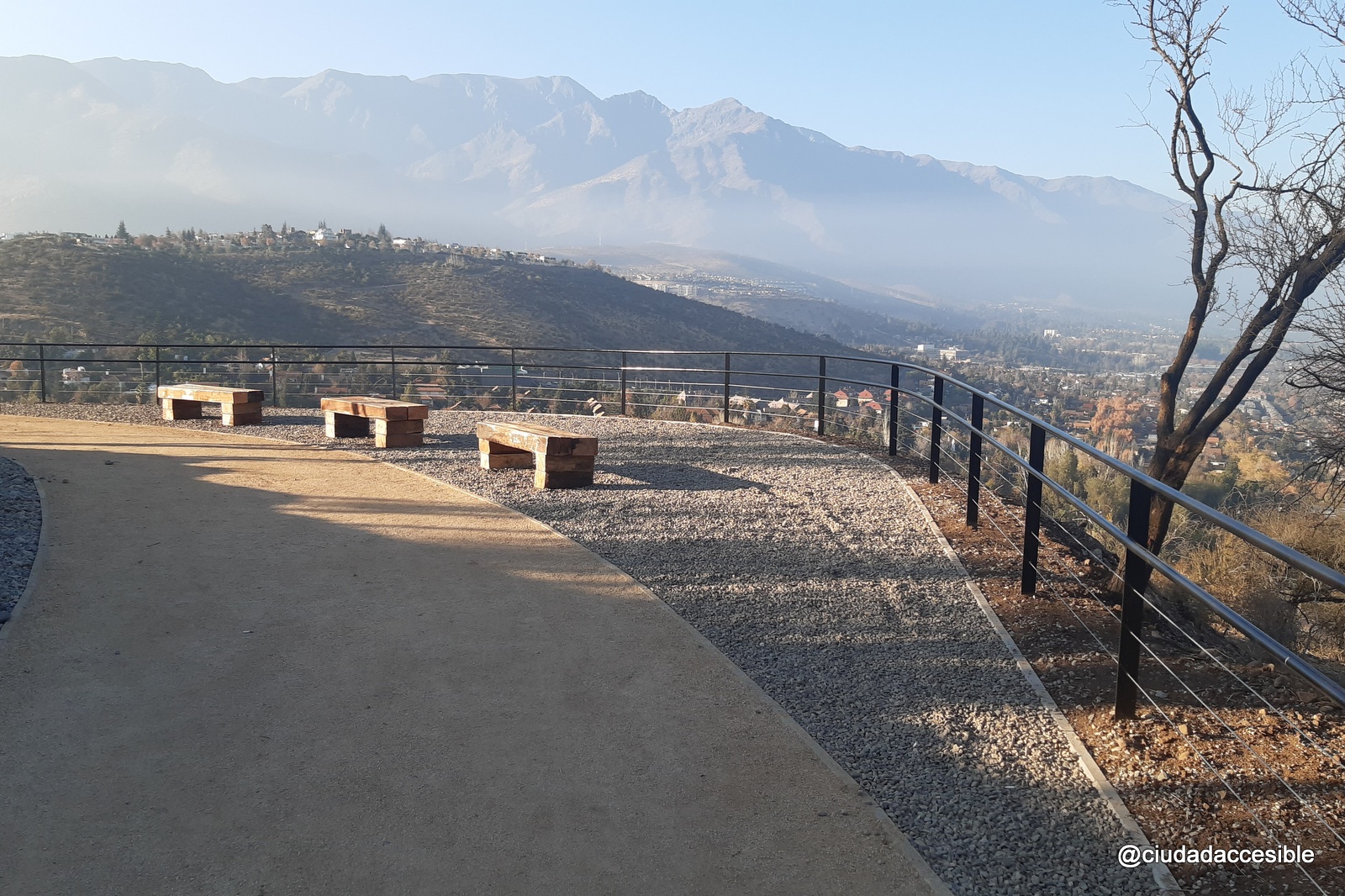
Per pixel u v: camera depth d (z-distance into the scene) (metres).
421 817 2.83
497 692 3.76
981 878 2.63
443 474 8.56
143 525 6.19
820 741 3.47
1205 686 4.05
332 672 3.89
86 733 3.29
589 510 7.19
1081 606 5.11
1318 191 9.41
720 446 10.83
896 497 7.90
